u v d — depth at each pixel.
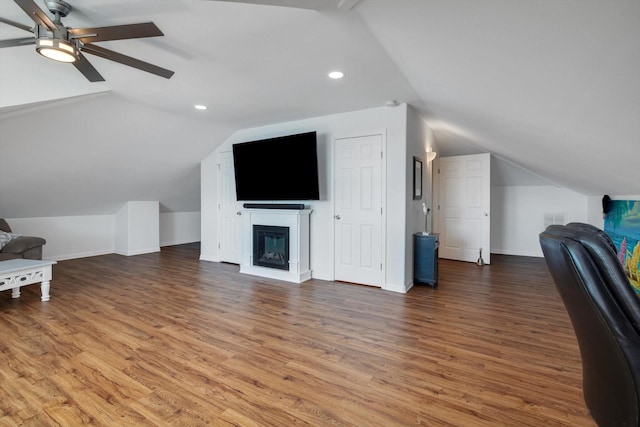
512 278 4.43
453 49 1.69
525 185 6.06
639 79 1.09
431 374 2.04
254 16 1.95
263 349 2.37
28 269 3.25
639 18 0.82
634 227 3.38
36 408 1.68
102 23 2.05
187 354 2.29
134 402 1.75
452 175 5.72
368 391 1.86
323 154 4.34
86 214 5.98
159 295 3.68
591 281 0.75
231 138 5.33
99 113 3.73
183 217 7.79
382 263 3.94
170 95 3.49
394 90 3.26
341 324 2.84
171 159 5.39
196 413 1.66
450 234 5.77
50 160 4.20
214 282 4.26
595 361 0.90
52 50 1.87
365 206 4.05
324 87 3.19
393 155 3.83
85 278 4.44
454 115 3.52
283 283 4.21
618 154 2.03
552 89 1.57
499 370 2.08
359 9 1.72
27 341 2.46
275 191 4.55
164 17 1.97
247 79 2.99
